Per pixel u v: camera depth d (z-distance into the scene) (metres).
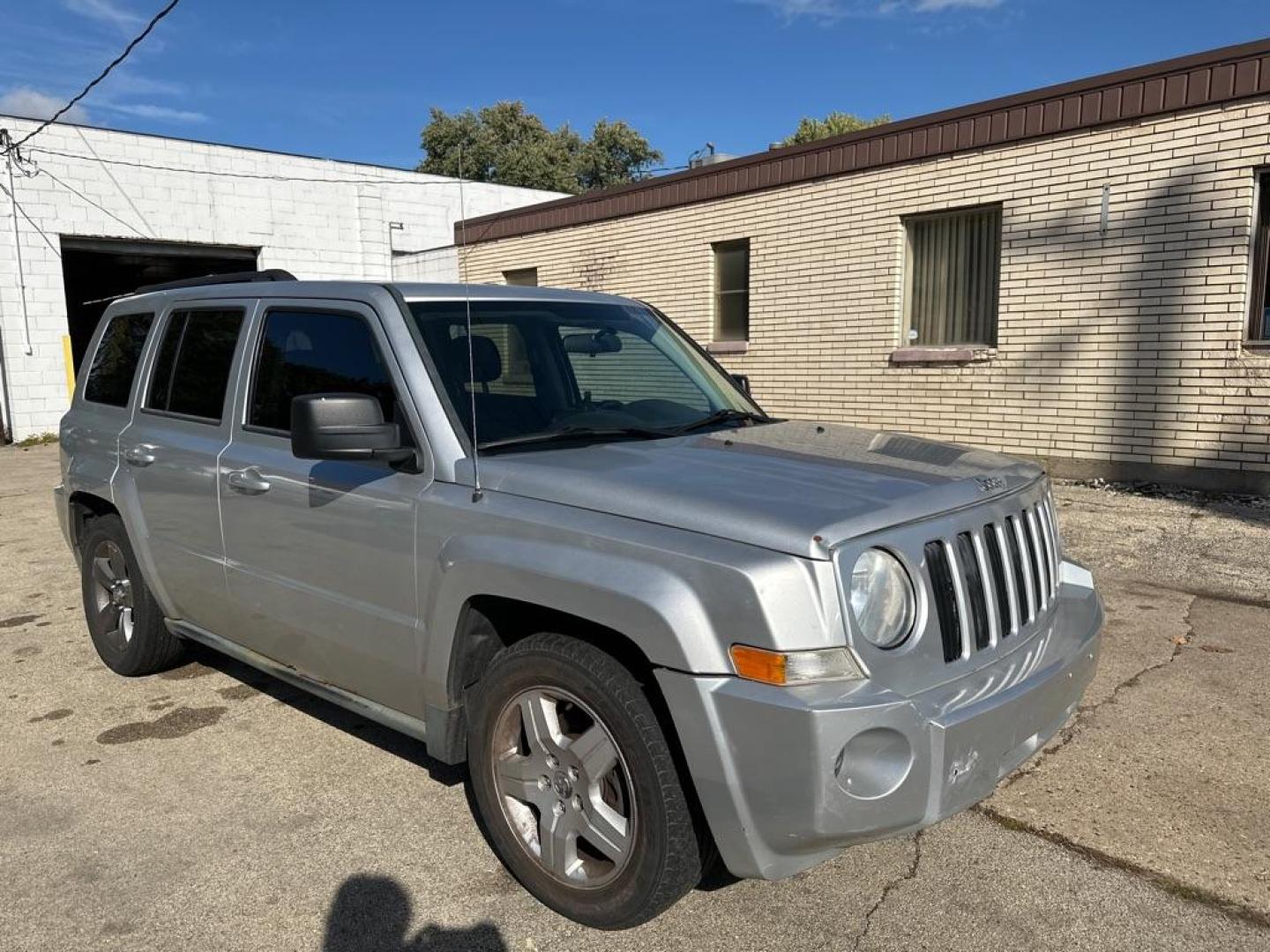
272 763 3.98
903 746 2.40
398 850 3.31
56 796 3.71
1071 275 9.55
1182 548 7.05
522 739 3.05
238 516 3.88
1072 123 9.35
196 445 4.14
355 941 2.83
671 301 13.71
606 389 3.94
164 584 4.48
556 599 2.73
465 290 3.81
